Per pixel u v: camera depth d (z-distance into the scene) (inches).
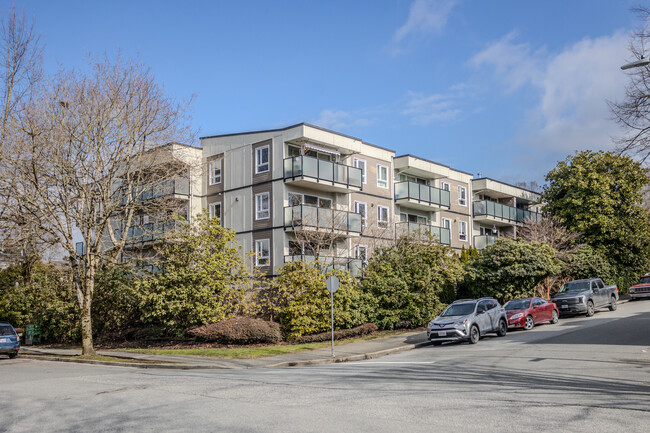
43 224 889.5
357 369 571.8
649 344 648.4
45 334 1177.4
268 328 880.3
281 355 757.3
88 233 849.5
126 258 1111.0
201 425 305.1
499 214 1755.7
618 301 1414.9
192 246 938.7
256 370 624.1
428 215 1589.6
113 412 355.3
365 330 980.6
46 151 809.5
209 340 909.8
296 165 1170.0
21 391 473.7
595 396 362.3
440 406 338.6
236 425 301.4
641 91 577.9
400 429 281.7
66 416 350.0
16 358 933.8
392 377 488.7
